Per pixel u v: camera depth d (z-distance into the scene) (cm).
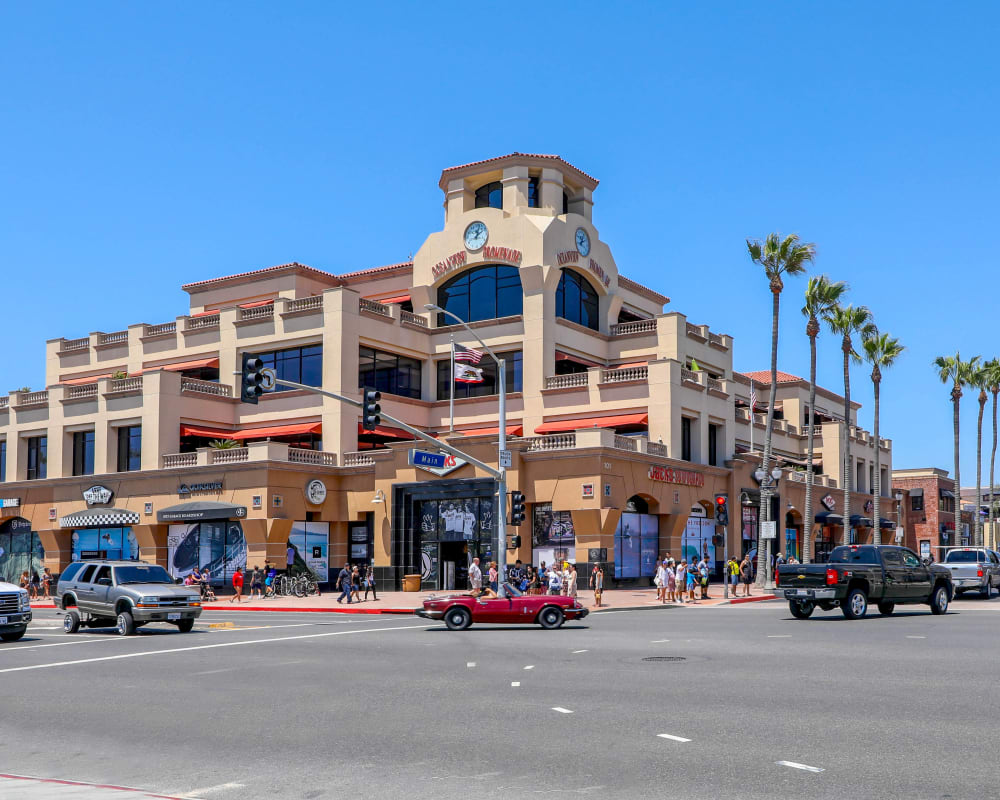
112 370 6981
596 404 5809
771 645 2305
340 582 4722
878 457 7212
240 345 6341
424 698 1571
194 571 5231
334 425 5884
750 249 5684
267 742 1245
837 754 1091
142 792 991
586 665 1973
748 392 7438
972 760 1052
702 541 5722
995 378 8538
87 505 6125
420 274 6600
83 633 3125
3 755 1216
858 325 6981
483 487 5269
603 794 942
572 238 6356
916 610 3597
